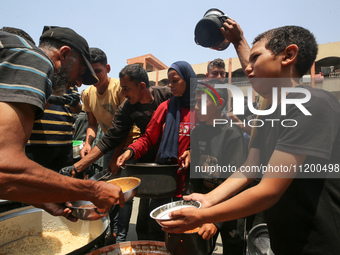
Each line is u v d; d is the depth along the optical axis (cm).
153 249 144
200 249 130
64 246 173
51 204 141
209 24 160
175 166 174
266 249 176
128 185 166
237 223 167
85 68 144
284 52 101
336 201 96
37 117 102
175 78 202
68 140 281
